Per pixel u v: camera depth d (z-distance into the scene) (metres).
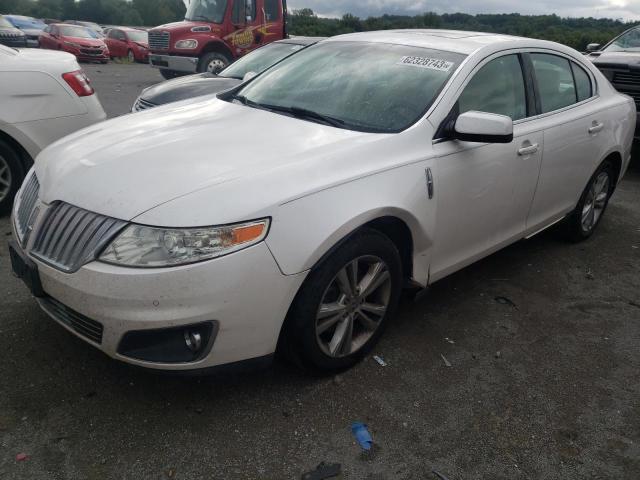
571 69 4.46
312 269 2.61
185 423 2.56
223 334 2.39
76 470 2.27
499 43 3.79
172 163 2.64
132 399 2.68
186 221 2.30
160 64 12.38
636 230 5.61
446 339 3.41
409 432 2.62
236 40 12.27
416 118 3.18
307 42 7.49
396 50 3.72
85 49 22.59
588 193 4.84
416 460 2.47
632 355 3.42
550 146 3.99
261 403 2.72
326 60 3.86
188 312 2.30
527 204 3.99
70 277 2.37
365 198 2.72
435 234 3.21
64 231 2.49
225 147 2.83
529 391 2.99
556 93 4.24
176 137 2.98
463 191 3.30
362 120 3.23
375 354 3.19
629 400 2.99
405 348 3.27
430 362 3.16
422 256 3.22
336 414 2.69
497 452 2.55
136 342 2.34
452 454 2.52
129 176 2.55
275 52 7.32
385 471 2.40
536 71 4.03
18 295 3.49
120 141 2.97
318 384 2.89
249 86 4.00
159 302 2.27
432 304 3.82
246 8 12.18
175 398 2.71
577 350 3.42
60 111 4.89
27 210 2.88
